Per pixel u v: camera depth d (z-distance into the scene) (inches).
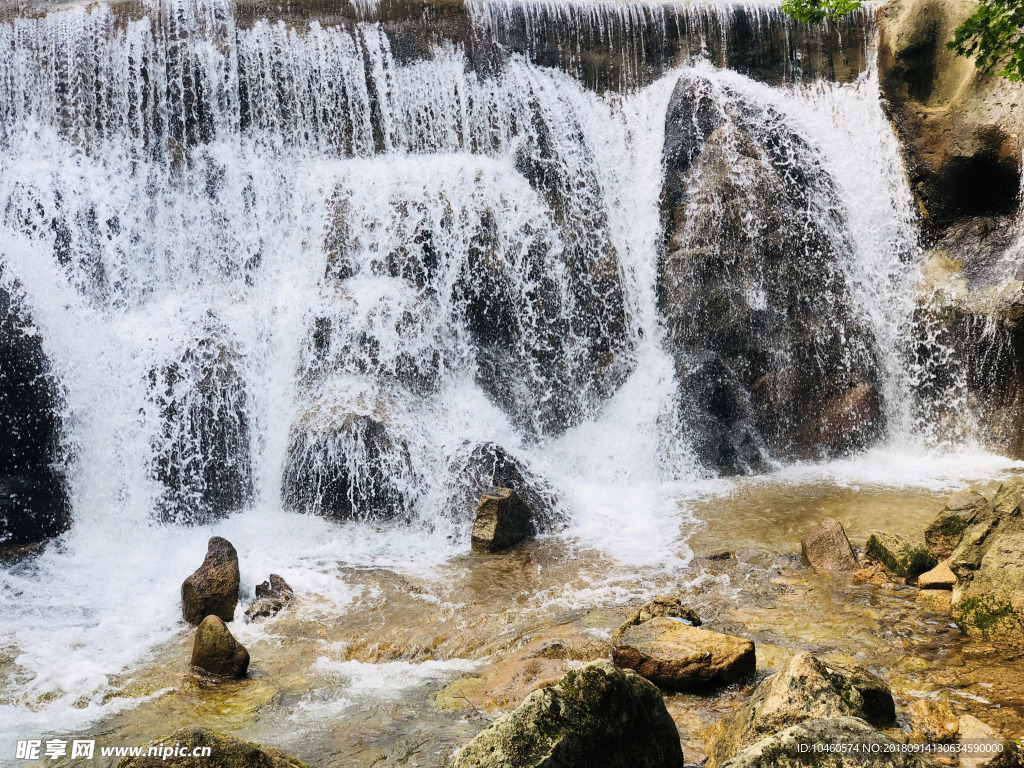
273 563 354.6
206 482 420.5
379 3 549.0
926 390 499.2
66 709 242.4
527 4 566.6
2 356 399.5
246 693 247.9
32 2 515.5
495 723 166.4
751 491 430.6
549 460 463.5
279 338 459.8
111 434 416.2
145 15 506.9
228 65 513.0
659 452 469.1
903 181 539.2
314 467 413.7
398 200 491.5
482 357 481.7
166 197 492.1
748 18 585.9
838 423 490.9
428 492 407.5
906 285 518.9
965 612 266.4
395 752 210.4
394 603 313.4
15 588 338.6
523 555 360.8
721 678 234.1
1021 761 184.9
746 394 494.6
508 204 504.4
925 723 204.1
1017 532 277.4
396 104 539.8
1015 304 462.0
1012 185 498.9
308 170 517.0
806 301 513.3
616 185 552.4
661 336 521.0
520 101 546.9
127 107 497.4
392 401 438.0
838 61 588.7
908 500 401.7
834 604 293.0
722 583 319.3
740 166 519.8
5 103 486.0
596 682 171.2
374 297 463.5
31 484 396.8
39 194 461.7
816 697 185.3
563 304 505.7
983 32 384.2
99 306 460.8
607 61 577.9
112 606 320.8
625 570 338.6
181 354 431.2
